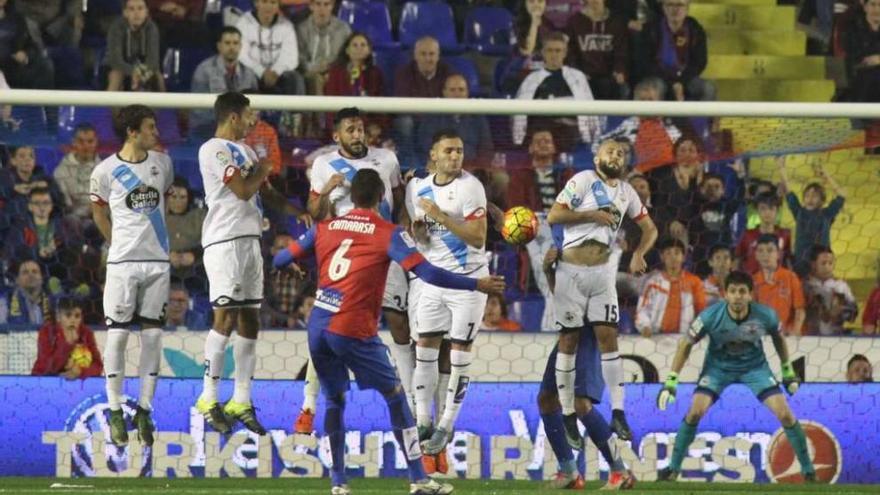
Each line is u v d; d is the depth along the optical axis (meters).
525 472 36.38
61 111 39.69
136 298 32.72
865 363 39.38
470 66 51.75
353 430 36.19
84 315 40.47
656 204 42.22
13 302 39.88
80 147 39.97
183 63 50.53
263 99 36.16
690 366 40.19
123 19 48.81
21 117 39.16
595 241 32.03
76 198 40.78
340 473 26.59
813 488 35.03
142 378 32.75
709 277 42.06
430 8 53.75
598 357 32.75
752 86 54.88
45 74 49.56
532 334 38.97
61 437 36.41
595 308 32.16
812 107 36.81
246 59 49.50
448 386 33.47
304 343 38.47
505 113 36.53
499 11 54.22
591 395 32.09
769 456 36.84
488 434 36.50
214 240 31.83
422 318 33.38
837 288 42.16
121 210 32.28
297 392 36.59
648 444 36.94
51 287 40.31
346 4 53.38
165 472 36.22
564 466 32.59
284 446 36.28
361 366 25.67
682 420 37.12
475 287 24.80
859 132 40.12
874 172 43.81
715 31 55.97
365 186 25.86
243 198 31.48
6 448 36.31
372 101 36.31
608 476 35.94
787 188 42.78
